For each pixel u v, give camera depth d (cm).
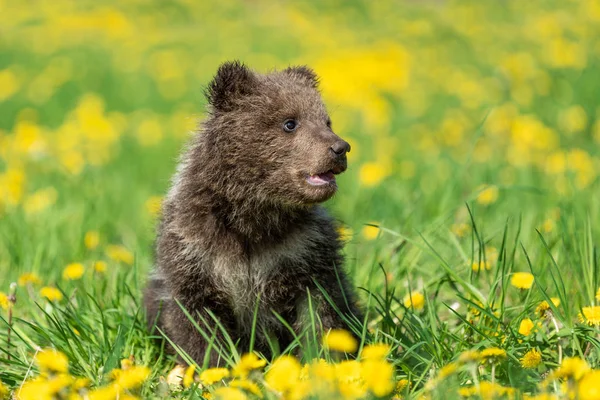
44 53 3694
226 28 4353
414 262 1040
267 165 880
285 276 873
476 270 1002
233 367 752
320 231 893
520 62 2703
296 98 905
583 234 1030
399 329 849
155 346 911
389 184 1569
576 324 815
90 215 1399
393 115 2402
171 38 4078
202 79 2992
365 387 645
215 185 878
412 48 3350
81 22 4412
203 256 866
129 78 3130
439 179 1580
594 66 2628
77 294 980
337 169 878
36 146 1838
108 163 2008
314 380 617
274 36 3966
